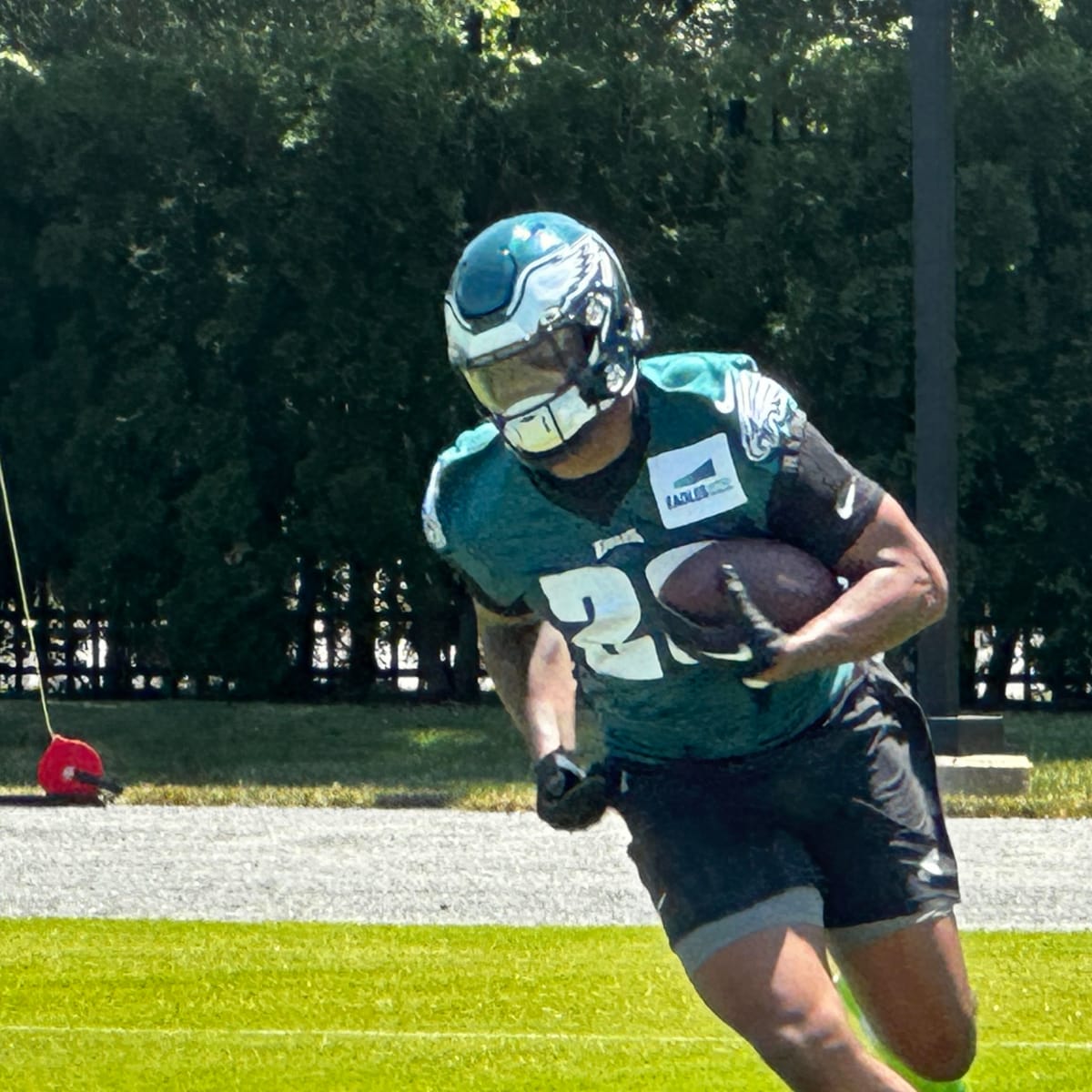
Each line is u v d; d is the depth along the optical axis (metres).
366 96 66.00
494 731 61.94
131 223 67.56
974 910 30.59
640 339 12.35
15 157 68.19
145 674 73.12
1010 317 65.75
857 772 13.29
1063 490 65.94
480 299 11.92
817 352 65.25
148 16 99.31
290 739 59.72
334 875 34.47
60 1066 20.72
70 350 68.38
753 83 66.88
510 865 35.47
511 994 24.41
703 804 13.24
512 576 13.19
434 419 67.31
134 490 68.12
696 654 12.48
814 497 12.51
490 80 67.00
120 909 31.05
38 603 72.56
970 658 70.50
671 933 12.98
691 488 12.43
